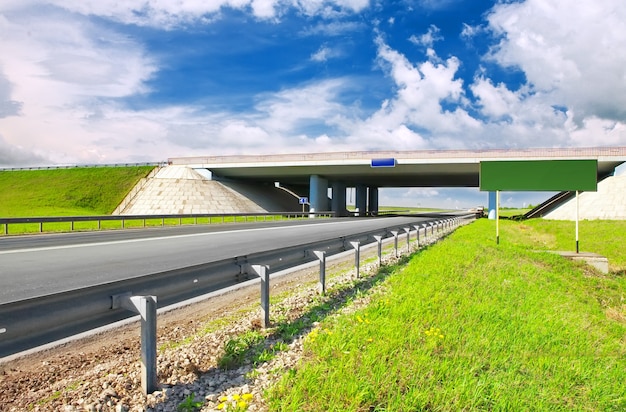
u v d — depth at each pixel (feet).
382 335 16.97
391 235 44.62
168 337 17.99
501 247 63.16
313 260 26.35
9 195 191.62
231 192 197.98
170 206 172.35
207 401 11.89
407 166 165.07
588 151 144.15
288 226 93.86
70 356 15.39
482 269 38.14
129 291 12.37
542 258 57.41
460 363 14.66
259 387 12.78
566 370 15.64
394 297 23.80
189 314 21.70
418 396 11.94
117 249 43.62
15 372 13.80
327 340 16.07
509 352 16.92
